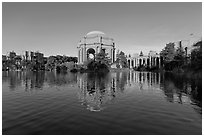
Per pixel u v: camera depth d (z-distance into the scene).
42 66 175.38
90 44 167.75
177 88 32.56
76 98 24.44
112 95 26.70
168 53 98.62
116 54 180.62
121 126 13.38
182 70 74.25
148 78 58.72
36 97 25.34
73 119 15.02
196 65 57.19
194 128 13.01
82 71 122.81
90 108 18.81
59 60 175.12
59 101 22.45
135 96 25.67
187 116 15.83
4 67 160.88
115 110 17.91
